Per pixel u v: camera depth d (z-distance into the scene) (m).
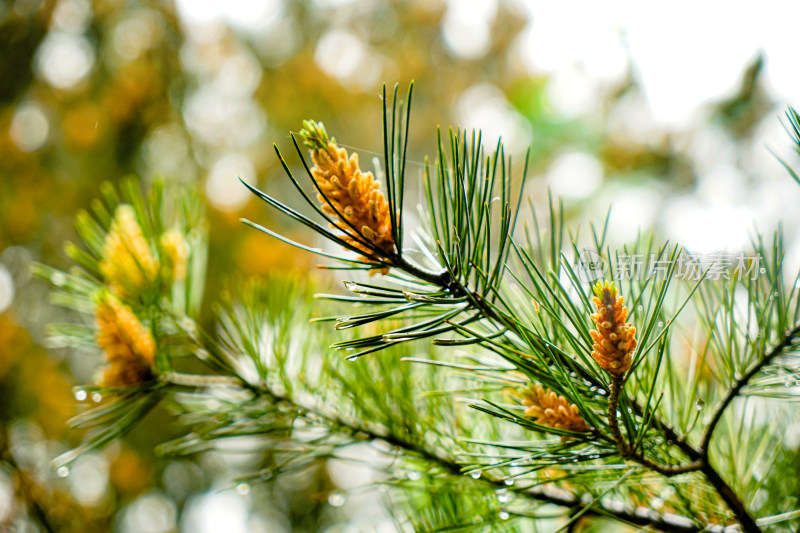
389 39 1.81
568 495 0.46
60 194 1.58
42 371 1.45
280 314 0.50
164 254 0.50
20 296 1.56
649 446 0.43
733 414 0.48
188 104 1.75
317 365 0.50
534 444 0.43
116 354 0.49
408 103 0.40
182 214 0.52
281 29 1.84
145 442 1.45
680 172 1.00
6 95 1.59
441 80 1.78
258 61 1.80
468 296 0.41
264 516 1.50
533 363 0.41
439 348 0.50
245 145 1.78
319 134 0.41
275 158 1.70
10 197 1.54
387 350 0.49
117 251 0.50
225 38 1.78
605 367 0.40
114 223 0.50
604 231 0.43
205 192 1.60
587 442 0.42
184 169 1.71
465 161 0.41
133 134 1.66
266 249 1.50
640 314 0.43
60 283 0.51
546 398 0.43
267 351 0.50
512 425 0.49
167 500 1.55
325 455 0.48
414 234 0.42
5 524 1.22
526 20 1.67
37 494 1.30
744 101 0.81
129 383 0.49
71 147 1.62
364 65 1.81
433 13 1.75
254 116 1.79
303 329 0.51
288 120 1.72
